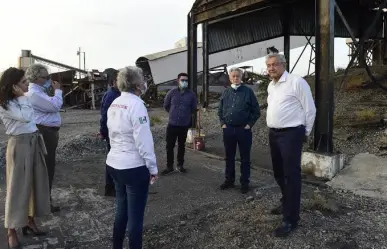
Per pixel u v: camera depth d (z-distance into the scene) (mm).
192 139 8672
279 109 3645
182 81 6242
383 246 3326
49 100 4184
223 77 26219
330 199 4527
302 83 3604
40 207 3791
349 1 11695
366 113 8406
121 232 3336
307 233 3584
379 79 11531
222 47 11570
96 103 26047
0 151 7406
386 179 5098
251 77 22547
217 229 3936
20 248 3672
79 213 4602
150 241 3828
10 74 3502
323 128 5699
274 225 3789
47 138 4258
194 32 9016
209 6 8484
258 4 7324
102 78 25359
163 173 6336
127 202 3252
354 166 5688
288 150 3602
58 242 3822
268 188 5348
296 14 12844
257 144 8398
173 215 4492
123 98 3154
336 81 12164
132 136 3084
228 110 5191
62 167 7035
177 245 3695
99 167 7016
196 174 6348
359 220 3908
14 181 3576
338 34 12438
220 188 5438
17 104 3561
